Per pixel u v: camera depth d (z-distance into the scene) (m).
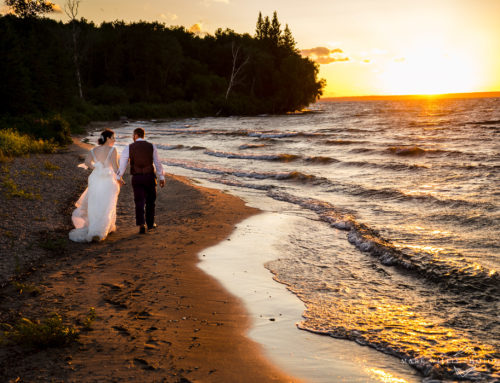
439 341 3.46
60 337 3.25
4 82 37.59
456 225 7.30
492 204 8.56
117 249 5.97
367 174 14.02
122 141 29.16
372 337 3.54
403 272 5.23
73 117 47.06
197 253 5.91
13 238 6.02
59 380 2.74
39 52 48.78
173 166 17.66
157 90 82.56
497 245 6.03
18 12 57.22
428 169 14.10
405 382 2.87
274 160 18.75
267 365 3.05
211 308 4.09
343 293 4.57
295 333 3.61
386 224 7.60
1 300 4.09
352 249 6.24
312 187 12.14
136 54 79.56
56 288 4.45
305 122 55.19
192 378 2.82
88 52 80.88
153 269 5.16
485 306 4.14
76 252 5.78
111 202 6.44
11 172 11.31
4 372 2.83
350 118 62.50
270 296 4.45
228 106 82.81
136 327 3.58
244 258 5.75
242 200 10.23
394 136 29.81
